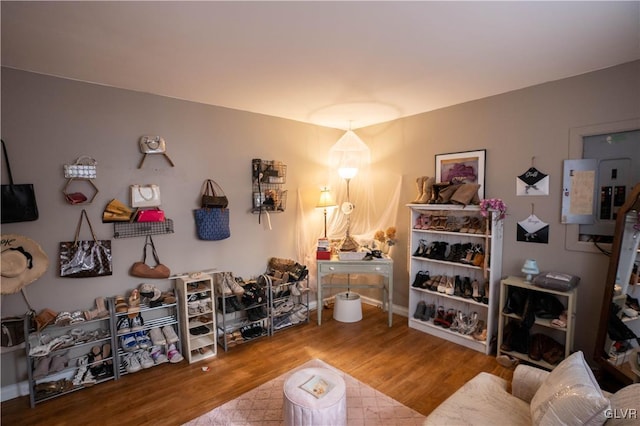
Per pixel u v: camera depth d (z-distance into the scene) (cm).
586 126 262
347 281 468
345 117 399
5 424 215
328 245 389
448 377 266
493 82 282
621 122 245
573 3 163
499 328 293
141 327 281
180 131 320
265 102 334
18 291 235
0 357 240
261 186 381
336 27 186
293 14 172
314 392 187
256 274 382
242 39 201
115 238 285
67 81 261
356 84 283
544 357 266
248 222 373
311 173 432
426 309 366
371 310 430
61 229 260
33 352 232
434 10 169
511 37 200
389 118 405
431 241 374
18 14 169
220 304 330
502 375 269
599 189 260
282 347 323
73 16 172
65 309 262
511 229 310
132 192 288
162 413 224
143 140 291
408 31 192
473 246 334
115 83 276
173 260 318
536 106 289
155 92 299
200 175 334
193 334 300
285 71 252
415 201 361
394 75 262
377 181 431
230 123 354
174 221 318
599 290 260
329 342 333
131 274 294
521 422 152
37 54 219
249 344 330
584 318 268
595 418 122
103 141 278
